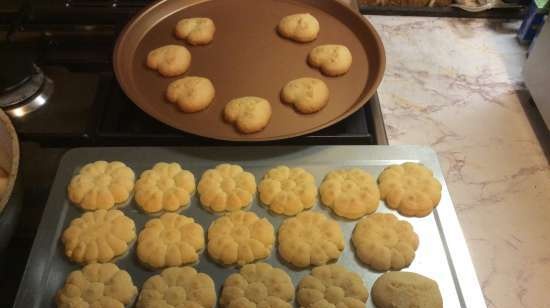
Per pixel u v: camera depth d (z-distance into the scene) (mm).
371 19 598
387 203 372
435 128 479
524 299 365
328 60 447
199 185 378
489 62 545
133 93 414
